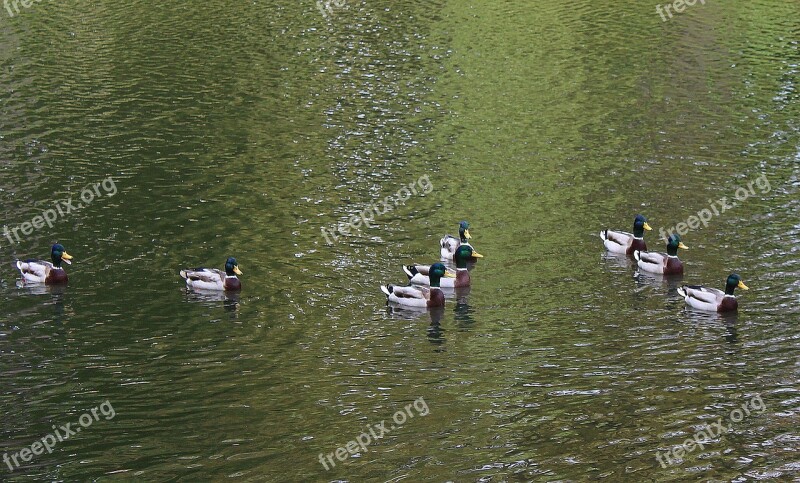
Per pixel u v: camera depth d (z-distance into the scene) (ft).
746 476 74.54
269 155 150.41
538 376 90.43
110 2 237.66
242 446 79.61
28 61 192.13
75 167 143.84
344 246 120.88
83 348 96.07
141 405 85.87
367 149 153.48
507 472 75.36
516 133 160.97
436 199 135.13
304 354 94.99
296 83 183.42
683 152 151.64
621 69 193.57
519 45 209.15
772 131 159.84
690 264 115.44
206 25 219.20
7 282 110.73
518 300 107.55
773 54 201.67
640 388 88.12
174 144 153.79
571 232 124.77
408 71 192.13
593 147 154.40
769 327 99.76
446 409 84.99
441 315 104.12
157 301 106.42
